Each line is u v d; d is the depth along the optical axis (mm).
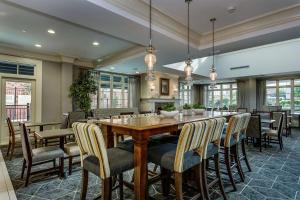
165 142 2492
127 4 3029
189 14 3605
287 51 8078
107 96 8625
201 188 2051
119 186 2225
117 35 3814
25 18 3658
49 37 4750
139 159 1771
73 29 4215
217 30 4363
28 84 6125
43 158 2842
